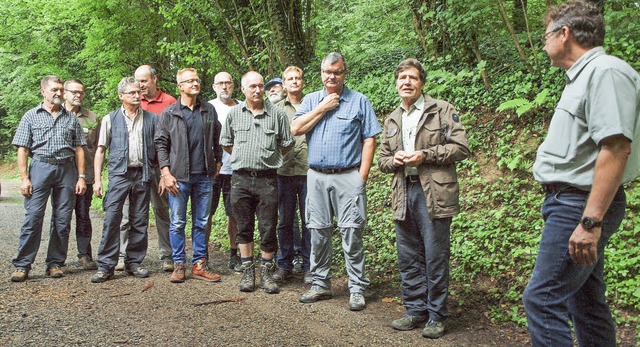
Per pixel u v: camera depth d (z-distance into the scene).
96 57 11.36
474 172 5.74
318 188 4.28
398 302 4.27
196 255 5.00
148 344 3.31
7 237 6.93
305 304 4.24
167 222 5.42
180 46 9.02
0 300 4.17
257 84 4.53
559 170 2.32
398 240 3.83
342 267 5.15
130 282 4.85
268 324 3.75
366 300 4.33
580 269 2.32
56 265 5.09
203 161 4.95
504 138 5.80
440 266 3.57
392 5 9.21
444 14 6.56
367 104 4.26
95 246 6.65
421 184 3.60
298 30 8.73
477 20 6.40
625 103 2.12
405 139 3.74
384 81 7.70
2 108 21.73
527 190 5.18
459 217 5.15
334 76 4.16
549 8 2.44
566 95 2.33
